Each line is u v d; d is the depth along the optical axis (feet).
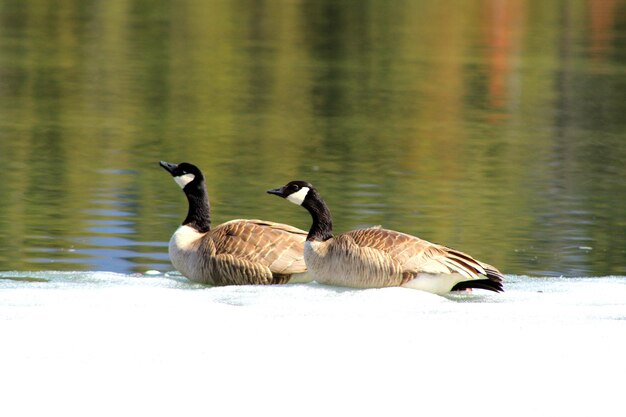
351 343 34.01
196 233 45.80
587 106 111.45
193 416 27.89
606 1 230.68
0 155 78.64
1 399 28.81
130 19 181.06
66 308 37.91
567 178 75.10
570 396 29.55
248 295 40.47
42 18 177.58
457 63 141.18
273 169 76.23
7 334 34.40
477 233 57.67
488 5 217.77
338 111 105.09
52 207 61.62
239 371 31.19
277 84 121.08
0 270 47.39
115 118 97.76
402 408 28.58
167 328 35.47
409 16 197.47
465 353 33.12
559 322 36.91
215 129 93.50
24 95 109.29
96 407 28.37
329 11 201.05
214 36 163.02
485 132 95.61
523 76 131.23
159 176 72.33
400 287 41.19
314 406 28.66
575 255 53.01
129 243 53.57
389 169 77.10
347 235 42.42
